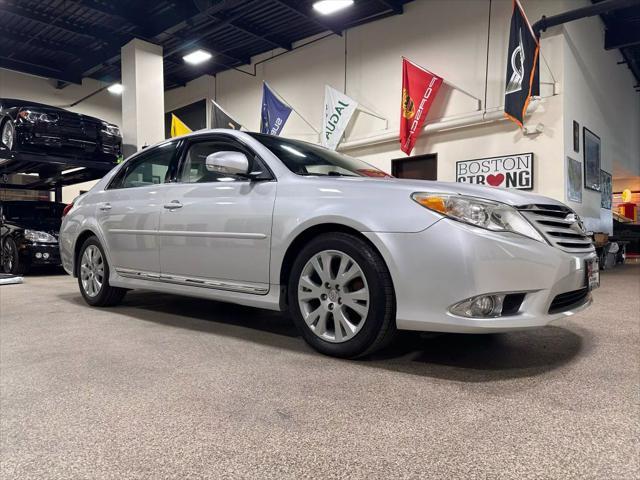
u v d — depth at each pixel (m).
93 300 3.07
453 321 1.56
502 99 6.64
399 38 7.83
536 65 5.98
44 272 6.30
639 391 1.47
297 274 1.95
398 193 1.74
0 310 2.99
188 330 2.35
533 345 2.06
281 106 8.95
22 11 7.84
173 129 9.89
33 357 1.87
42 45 9.37
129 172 3.01
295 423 1.22
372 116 8.25
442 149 7.25
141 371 1.67
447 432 1.17
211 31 8.41
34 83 10.96
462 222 1.59
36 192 9.99
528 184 6.38
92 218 3.08
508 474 0.97
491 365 1.75
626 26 8.12
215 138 2.49
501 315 1.58
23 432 1.18
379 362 1.78
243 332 2.30
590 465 1.00
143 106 8.35
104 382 1.56
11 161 6.00
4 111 5.80
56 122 5.77
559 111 6.19
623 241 8.95
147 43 8.44
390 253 1.66
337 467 1.00
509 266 1.54
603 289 4.39
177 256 2.45
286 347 2.01
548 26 6.14
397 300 1.66
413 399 1.39
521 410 1.31
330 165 2.37
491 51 6.74
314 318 1.89
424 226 1.63
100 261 3.07
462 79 7.06
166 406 1.34
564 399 1.39
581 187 6.89
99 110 12.02
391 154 7.97
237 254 2.15
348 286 1.81
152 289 2.64
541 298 1.58
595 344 2.08
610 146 8.92
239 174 2.18
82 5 7.55
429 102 7.15
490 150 6.74
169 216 2.50
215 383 1.54
